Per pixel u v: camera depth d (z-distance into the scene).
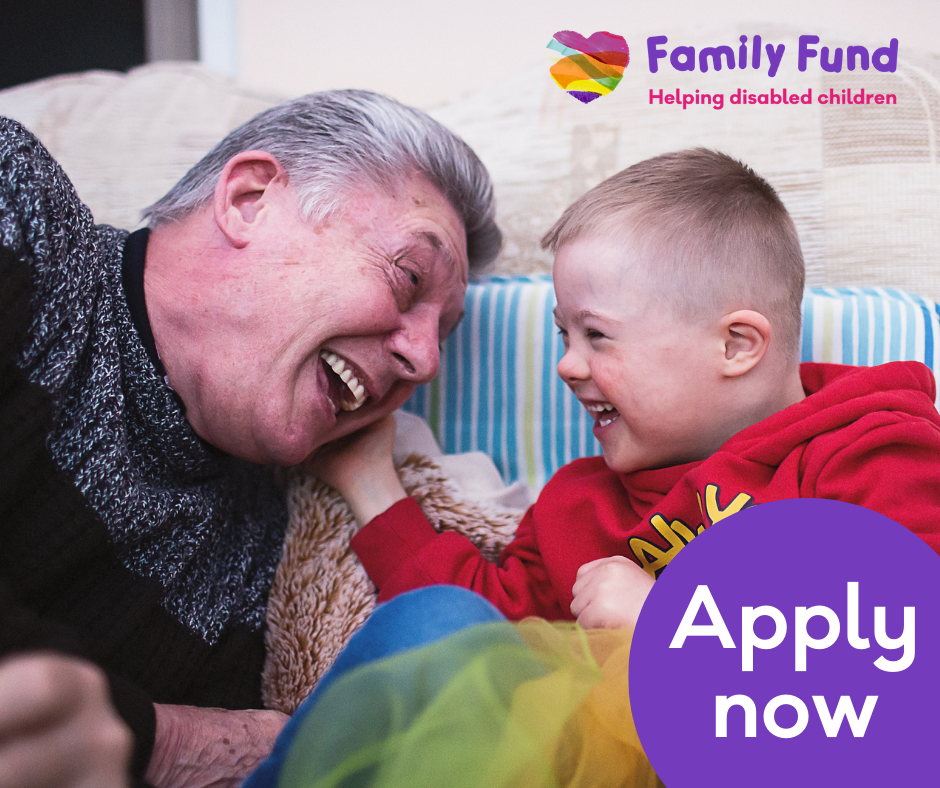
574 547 0.83
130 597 0.68
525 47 1.56
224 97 1.37
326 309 0.73
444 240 0.80
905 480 0.67
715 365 0.78
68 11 1.82
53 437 0.65
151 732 0.56
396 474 0.94
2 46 1.82
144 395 0.74
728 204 0.80
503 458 1.09
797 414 0.75
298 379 0.75
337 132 0.79
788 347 0.81
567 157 1.22
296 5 1.68
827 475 0.70
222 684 0.78
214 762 0.64
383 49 1.63
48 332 0.64
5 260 0.60
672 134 1.18
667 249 0.78
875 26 1.39
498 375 1.09
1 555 0.60
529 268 1.22
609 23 1.51
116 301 0.74
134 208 1.31
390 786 0.46
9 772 0.32
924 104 1.10
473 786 0.46
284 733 0.54
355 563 0.85
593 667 0.58
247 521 0.89
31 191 0.65
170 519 0.73
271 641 0.81
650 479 0.81
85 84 1.41
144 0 1.81
